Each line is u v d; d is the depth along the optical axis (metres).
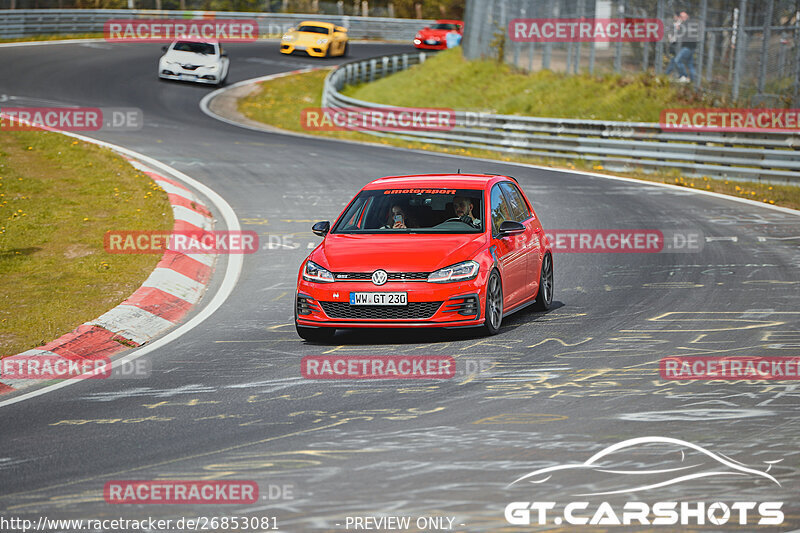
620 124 86.31
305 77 160.38
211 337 35.12
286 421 24.34
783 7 91.38
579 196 69.31
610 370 28.52
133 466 21.25
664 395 25.70
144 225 54.16
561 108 114.31
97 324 35.62
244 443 22.62
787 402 24.77
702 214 61.75
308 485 19.64
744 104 95.44
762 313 35.84
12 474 21.03
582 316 36.69
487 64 140.62
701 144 84.81
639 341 32.09
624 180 78.38
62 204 59.56
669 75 108.31
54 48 158.62
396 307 32.34
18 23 165.25
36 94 116.62
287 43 181.62
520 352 31.09
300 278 33.72
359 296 32.34
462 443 22.09
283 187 71.50
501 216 36.59
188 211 59.00
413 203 36.34
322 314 32.78
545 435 22.53
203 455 21.84
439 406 25.25
